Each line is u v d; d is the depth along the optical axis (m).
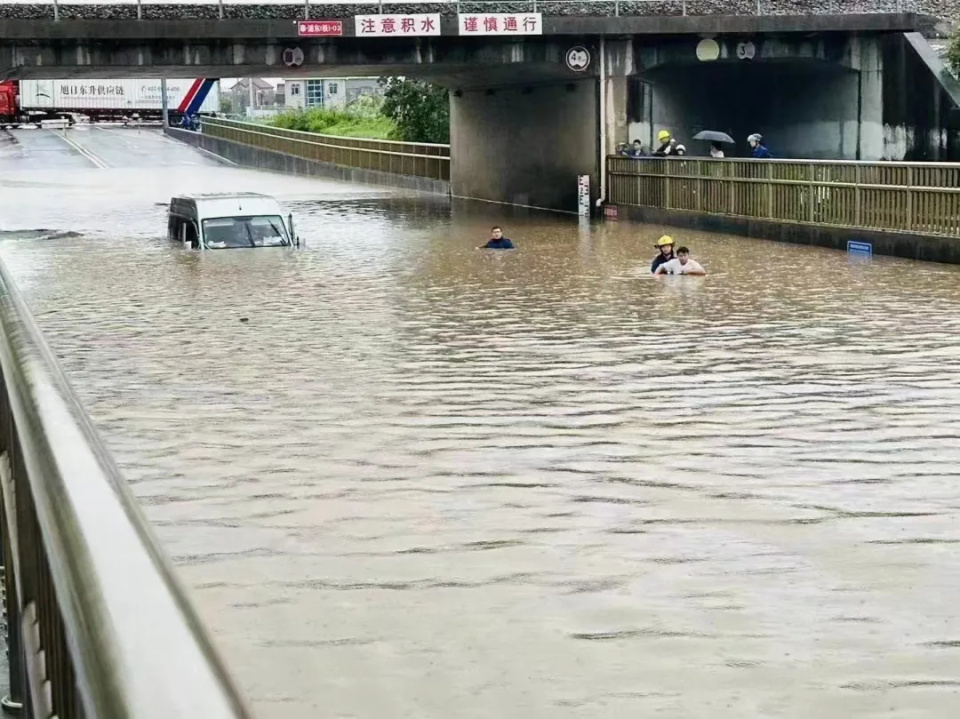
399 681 5.16
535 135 39.62
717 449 9.02
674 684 5.11
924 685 5.08
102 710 1.27
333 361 12.95
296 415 10.35
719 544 6.88
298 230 31.78
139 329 15.35
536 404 10.67
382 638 5.62
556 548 6.84
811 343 13.75
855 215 24.70
